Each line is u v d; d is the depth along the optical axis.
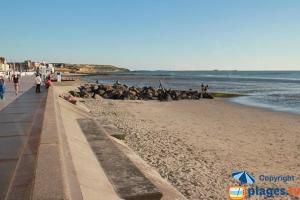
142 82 120.75
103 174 9.70
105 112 31.84
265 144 18.70
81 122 18.83
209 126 24.78
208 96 53.62
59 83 57.66
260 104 43.41
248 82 117.31
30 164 6.93
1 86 24.39
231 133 21.95
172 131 22.12
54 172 5.85
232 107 39.44
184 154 15.86
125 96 50.69
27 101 22.34
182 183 11.76
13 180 5.92
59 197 4.81
